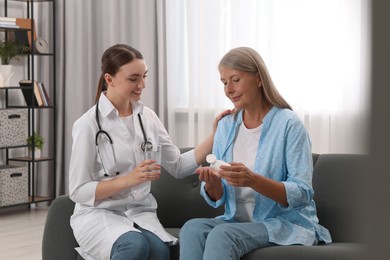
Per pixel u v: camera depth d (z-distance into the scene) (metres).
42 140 5.44
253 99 2.15
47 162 5.63
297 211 2.09
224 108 4.89
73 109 5.51
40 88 5.45
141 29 5.16
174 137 5.15
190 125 5.00
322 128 4.44
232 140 2.19
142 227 2.24
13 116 5.21
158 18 5.09
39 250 3.97
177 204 2.54
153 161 2.12
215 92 4.89
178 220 2.53
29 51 5.37
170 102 5.12
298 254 1.89
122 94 2.29
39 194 5.67
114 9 5.33
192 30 4.96
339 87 4.34
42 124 5.66
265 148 2.12
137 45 5.25
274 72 4.61
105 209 2.27
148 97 5.16
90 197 2.19
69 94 5.52
